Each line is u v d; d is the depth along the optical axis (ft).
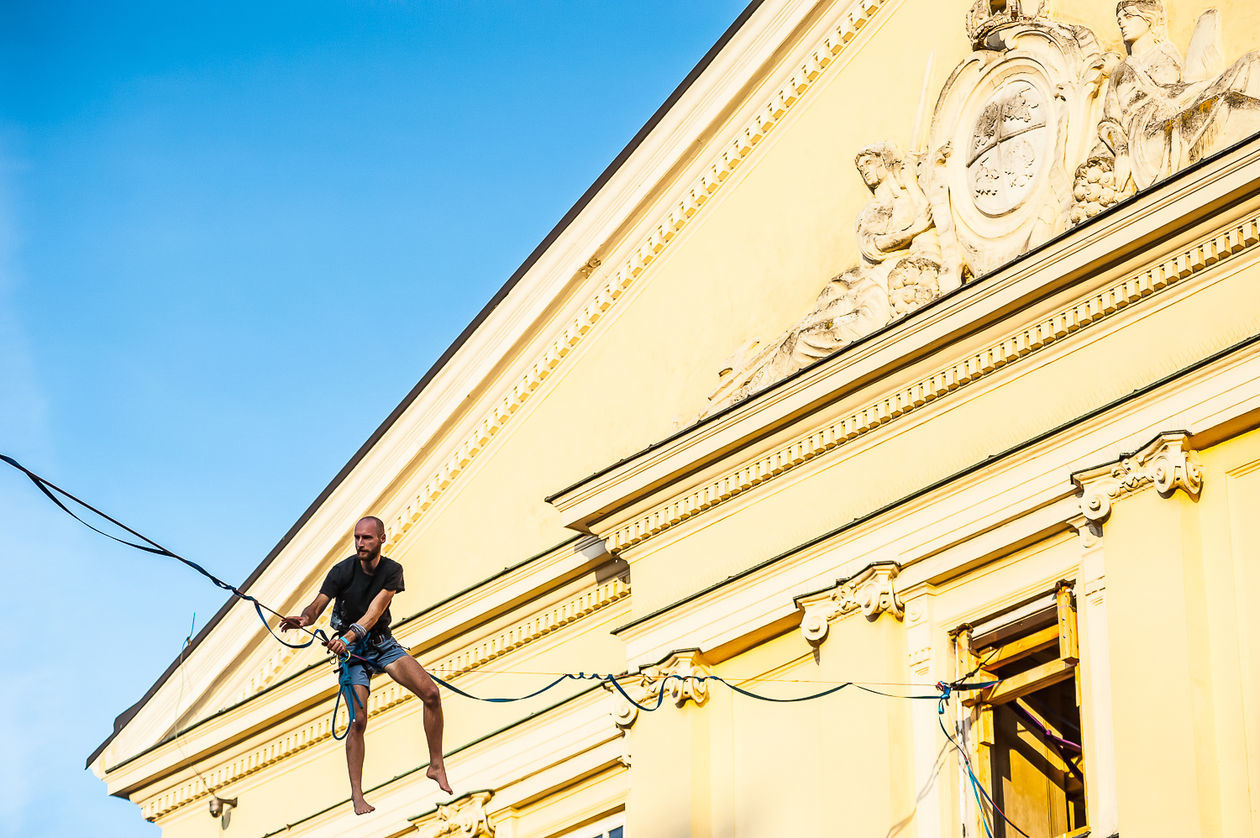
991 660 65.41
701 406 78.23
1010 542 64.23
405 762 87.10
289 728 92.53
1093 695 60.39
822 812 66.08
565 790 79.66
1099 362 63.72
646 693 73.26
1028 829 63.77
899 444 68.85
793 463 71.72
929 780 64.39
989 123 69.36
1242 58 62.75
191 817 97.09
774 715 70.13
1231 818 56.44
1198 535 59.93
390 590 59.41
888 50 75.25
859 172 74.38
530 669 83.30
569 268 85.20
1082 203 65.16
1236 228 60.95
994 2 70.64
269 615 95.40
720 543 73.67
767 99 79.00
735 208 79.61
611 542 77.15
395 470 91.40
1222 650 58.39
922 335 67.51
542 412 86.63
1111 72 66.33
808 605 68.90
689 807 70.18
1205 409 60.29
